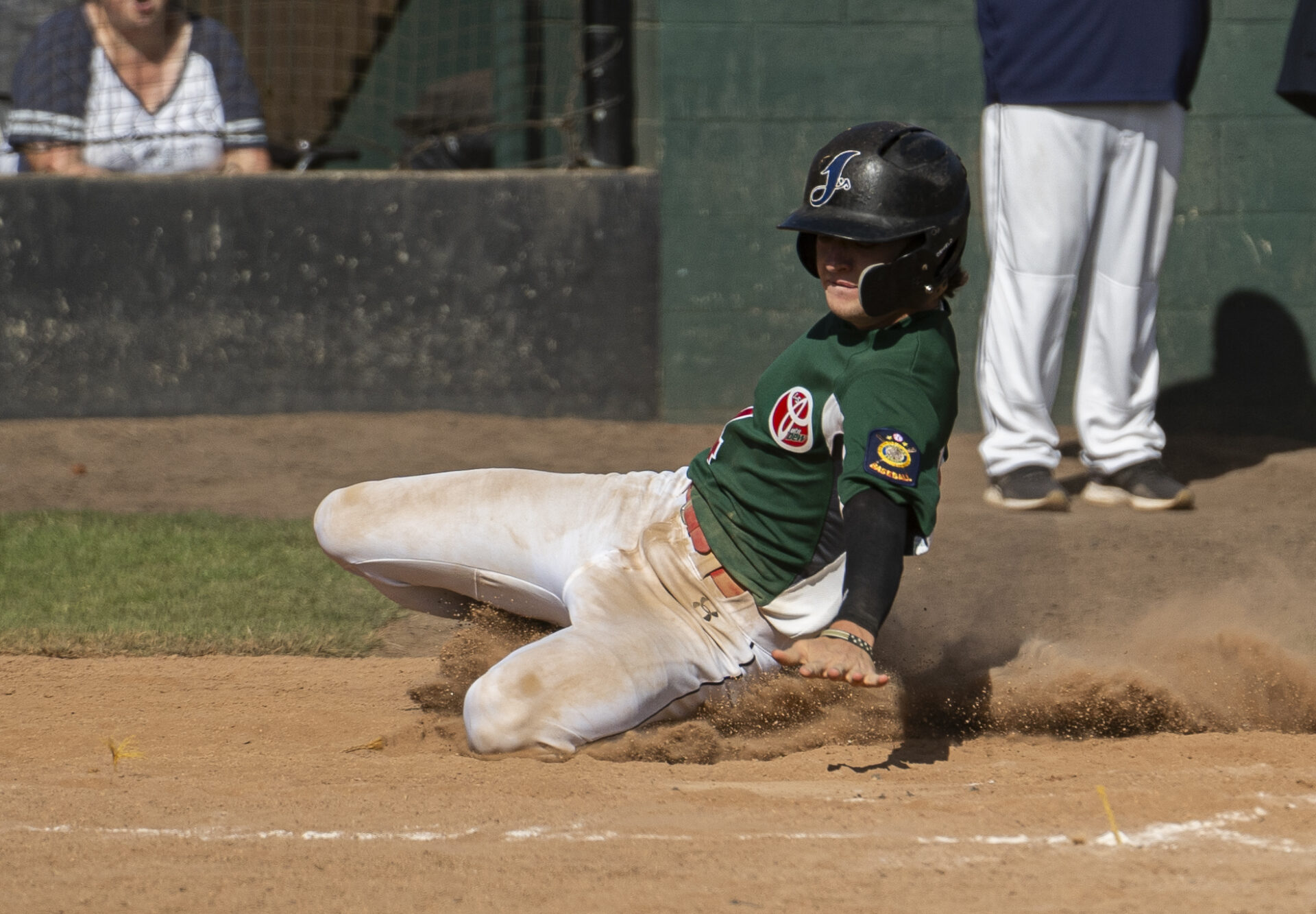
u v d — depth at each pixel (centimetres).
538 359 3694
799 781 1101
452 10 4072
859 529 1051
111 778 1132
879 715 1315
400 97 4256
